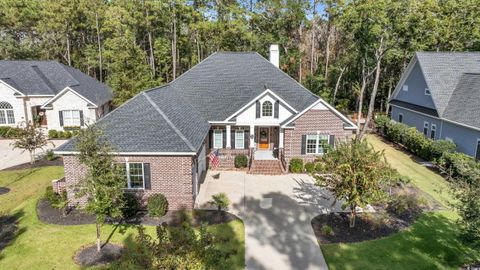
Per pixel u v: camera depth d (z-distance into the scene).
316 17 53.69
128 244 15.12
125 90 34.16
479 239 11.20
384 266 13.70
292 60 53.84
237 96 28.59
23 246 14.77
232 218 17.89
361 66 50.22
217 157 26.67
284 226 17.08
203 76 30.89
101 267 13.34
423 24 33.84
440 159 26.16
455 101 30.09
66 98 34.25
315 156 25.70
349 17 36.88
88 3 58.84
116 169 14.42
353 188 15.25
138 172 18.55
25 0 60.03
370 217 17.81
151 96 22.98
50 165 25.86
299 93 29.38
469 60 33.84
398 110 39.72
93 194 13.91
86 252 14.42
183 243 8.70
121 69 35.06
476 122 25.88
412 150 31.28
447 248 15.02
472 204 11.16
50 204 18.92
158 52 51.50
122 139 18.45
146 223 17.19
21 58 57.06
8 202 19.39
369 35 34.66
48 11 57.66
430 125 32.53
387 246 15.19
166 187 18.64
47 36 60.69
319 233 16.38
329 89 52.56
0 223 16.84
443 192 21.45
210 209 19.00
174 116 21.97
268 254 14.52
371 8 32.72
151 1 48.34
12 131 34.34
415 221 17.62
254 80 30.12
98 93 39.12
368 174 15.34
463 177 13.86
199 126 24.17
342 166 15.16
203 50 57.94
